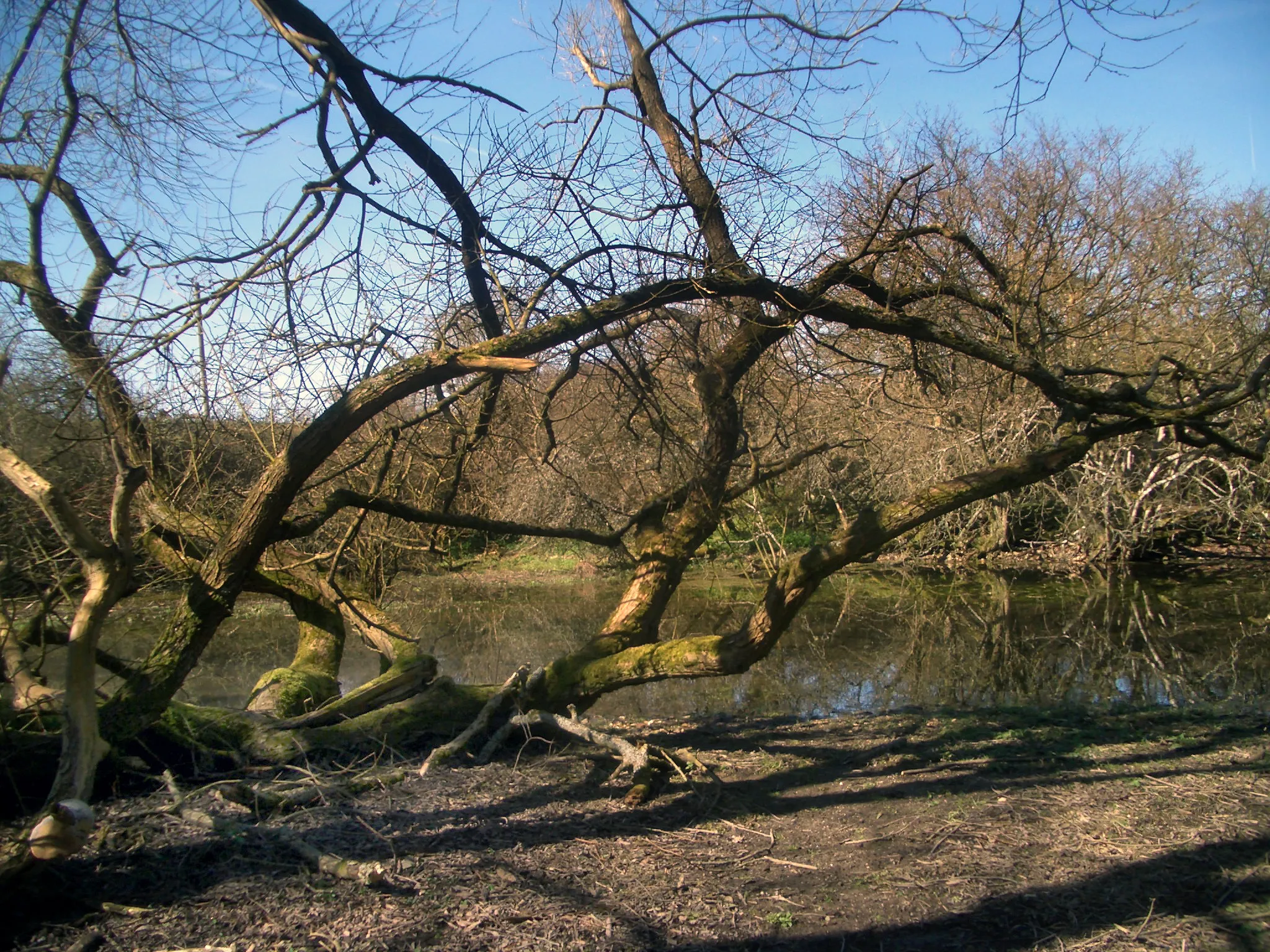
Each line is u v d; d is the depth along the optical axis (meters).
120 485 3.83
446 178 5.30
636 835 4.27
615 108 5.94
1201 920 3.43
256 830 4.03
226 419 5.93
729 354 5.88
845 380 8.98
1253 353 7.96
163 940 3.20
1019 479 5.43
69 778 3.46
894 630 11.80
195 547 6.34
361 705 5.64
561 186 5.30
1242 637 10.52
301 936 3.24
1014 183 9.35
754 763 5.51
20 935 3.21
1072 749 5.79
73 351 4.96
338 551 6.29
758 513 11.98
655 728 6.57
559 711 5.71
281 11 4.68
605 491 9.03
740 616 12.57
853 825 4.44
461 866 3.83
